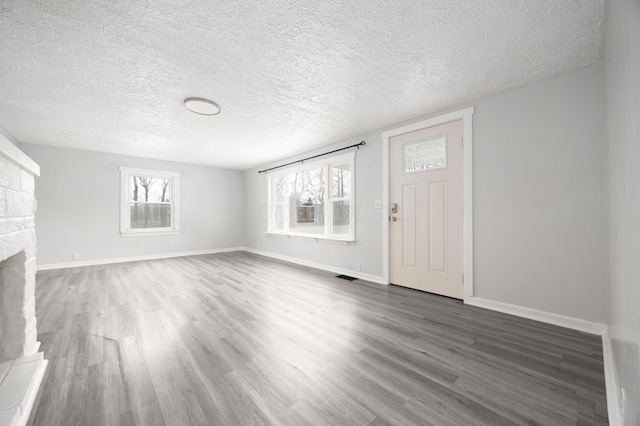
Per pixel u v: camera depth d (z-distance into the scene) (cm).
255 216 643
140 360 169
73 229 466
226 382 147
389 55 199
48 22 162
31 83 237
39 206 437
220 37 178
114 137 401
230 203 666
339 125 350
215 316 242
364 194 383
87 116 316
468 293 274
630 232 90
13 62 204
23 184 143
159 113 307
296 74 225
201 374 155
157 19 161
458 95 263
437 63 209
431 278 311
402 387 143
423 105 287
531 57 200
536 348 183
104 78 229
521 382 146
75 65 209
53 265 447
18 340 151
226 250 659
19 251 141
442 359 170
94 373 154
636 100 76
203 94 261
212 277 390
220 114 312
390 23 165
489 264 261
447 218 296
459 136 286
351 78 232
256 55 199
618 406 110
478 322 228
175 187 582
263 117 322
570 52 194
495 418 121
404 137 335
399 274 343
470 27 168
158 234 559
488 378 150
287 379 150
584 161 211
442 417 121
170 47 188
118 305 271
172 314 247
